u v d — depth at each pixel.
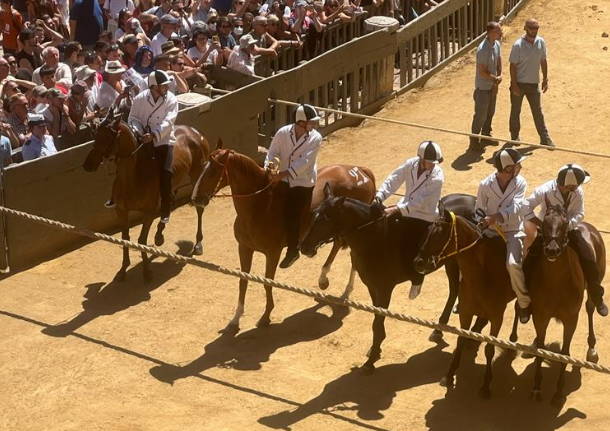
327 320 16.83
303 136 15.95
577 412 14.38
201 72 22.88
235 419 14.16
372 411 14.41
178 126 18.95
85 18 23.72
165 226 19.39
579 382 15.12
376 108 25.72
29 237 18.23
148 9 25.19
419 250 14.14
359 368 15.48
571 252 13.88
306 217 16.22
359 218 14.64
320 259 18.80
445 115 25.33
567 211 14.21
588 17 31.45
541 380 14.98
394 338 16.30
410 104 26.08
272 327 16.59
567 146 23.70
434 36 27.62
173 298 17.42
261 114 22.58
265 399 14.67
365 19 27.33
